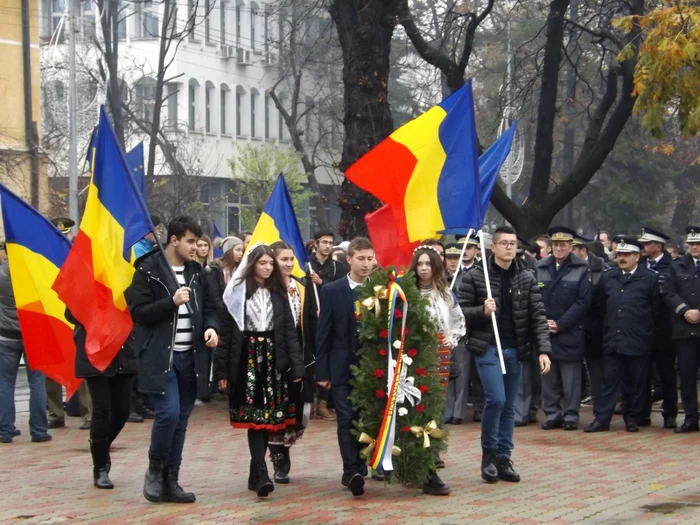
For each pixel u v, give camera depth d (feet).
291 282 29.01
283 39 91.91
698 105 45.32
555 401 42.16
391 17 52.95
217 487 29.09
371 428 27.63
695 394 40.55
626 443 37.99
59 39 127.65
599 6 65.72
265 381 27.50
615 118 61.82
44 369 32.86
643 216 141.59
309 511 25.44
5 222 32.65
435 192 31.45
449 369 31.71
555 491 28.12
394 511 25.40
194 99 158.61
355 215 53.11
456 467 32.40
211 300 27.32
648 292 40.88
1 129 102.78
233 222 164.76
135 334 26.22
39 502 26.81
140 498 27.30
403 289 27.78
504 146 34.01
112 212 27.35
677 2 45.83
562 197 63.16
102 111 27.45
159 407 26.09
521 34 115.85
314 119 174.91
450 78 62.75
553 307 41.88
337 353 28.22
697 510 25.49
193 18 70.28
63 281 27.50
